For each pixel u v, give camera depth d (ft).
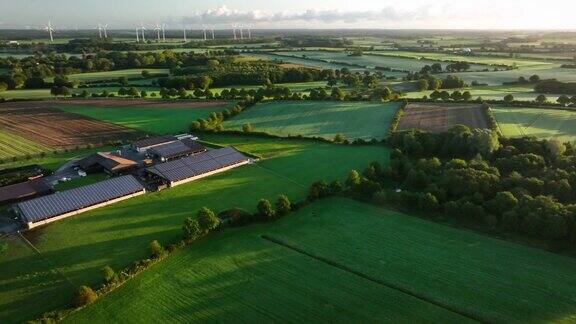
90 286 206.39
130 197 307.78
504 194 256.32
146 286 205.05
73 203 285.23
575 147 366.22
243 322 179.11
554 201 249.96
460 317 179.11
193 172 341.41
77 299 191.11
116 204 297.53
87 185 309.83
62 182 340.59
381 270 212.02
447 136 382.01
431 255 223.71
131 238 252.01
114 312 188.03
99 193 298.97
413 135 392.06
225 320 180.65
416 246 232.73
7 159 390.01
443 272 208.95
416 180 307.99
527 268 210.18
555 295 190.29
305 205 287.89
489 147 349.20
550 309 181.78
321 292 196.95
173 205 295.48
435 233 245.65
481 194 270.26
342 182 329.11
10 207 295.48
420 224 256.73
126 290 202.69
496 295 191.42
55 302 196.95
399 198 280.72
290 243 238.68
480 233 244.42
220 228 256.73
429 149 380.37
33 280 213.87
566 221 228.22
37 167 370.12
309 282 204.44
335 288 199.62
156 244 226.99
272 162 378.12
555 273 205.77
